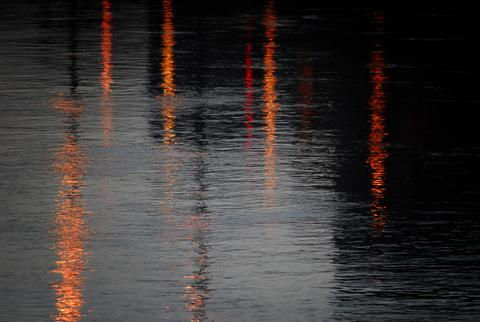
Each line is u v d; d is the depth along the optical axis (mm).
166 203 29109
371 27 76000
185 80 52219
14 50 62906
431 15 85875
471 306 20438
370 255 24000
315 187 31016
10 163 34000
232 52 62500
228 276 22484
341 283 21922
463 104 45219
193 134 39094
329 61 58719
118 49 63812
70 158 34844
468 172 32938
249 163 34281
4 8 90938
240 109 44281
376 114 43031
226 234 25922
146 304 20672
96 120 41656
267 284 21922
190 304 20688
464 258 23750
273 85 50625
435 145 37094
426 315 19938
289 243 25078
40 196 29828
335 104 45531
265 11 89125
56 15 84875
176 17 83750
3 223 26875
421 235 25766
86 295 21234
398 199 29516
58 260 23688
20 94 47719
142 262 23531
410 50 63344
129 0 101625
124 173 32781
